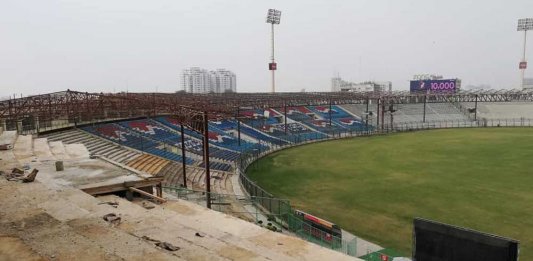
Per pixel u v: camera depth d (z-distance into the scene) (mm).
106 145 41875
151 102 40781
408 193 33438
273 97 83312
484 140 65938
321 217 27438
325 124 88500
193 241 9062
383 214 27891
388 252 20391
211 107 43719
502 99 106000
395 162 48469
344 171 43906
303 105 90875
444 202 30375
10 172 15008
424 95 100812
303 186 37188
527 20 119312
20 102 40062
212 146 56688
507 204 29344
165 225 10328
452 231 8148
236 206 26094
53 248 7477
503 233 23469
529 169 41875
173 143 51781
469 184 35938
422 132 82375
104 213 10656
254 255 8352
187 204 13883
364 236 23562
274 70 106625
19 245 7598
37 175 15148
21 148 22328
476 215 27000
